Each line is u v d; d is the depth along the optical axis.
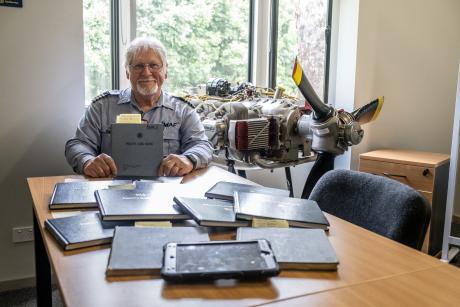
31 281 2.26
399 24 3.31
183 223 1.11
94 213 1.14
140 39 2.15
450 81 3.61
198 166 1.90
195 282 0.79
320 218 1.14
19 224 2.20
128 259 0.85
